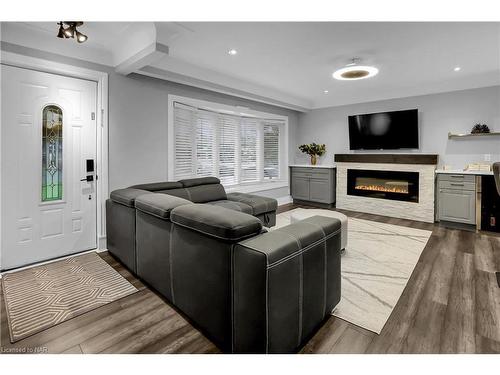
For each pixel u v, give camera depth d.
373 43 3.00
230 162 5.16
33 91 2.73
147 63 2.88
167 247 1.98
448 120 4.67
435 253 3.13
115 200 2.77
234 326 1.46
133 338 1.68
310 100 6.18
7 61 2.52
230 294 1.48
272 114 5.84
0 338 1.68
